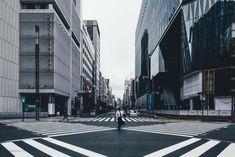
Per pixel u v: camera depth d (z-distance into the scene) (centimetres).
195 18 6838
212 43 6438
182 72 7756
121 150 1430
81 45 12038
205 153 1352
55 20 7219
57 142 1759
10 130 2738
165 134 2342
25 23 7119
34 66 7081
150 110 11300
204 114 5606
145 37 14362
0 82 5884
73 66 10056
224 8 6228
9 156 1246
